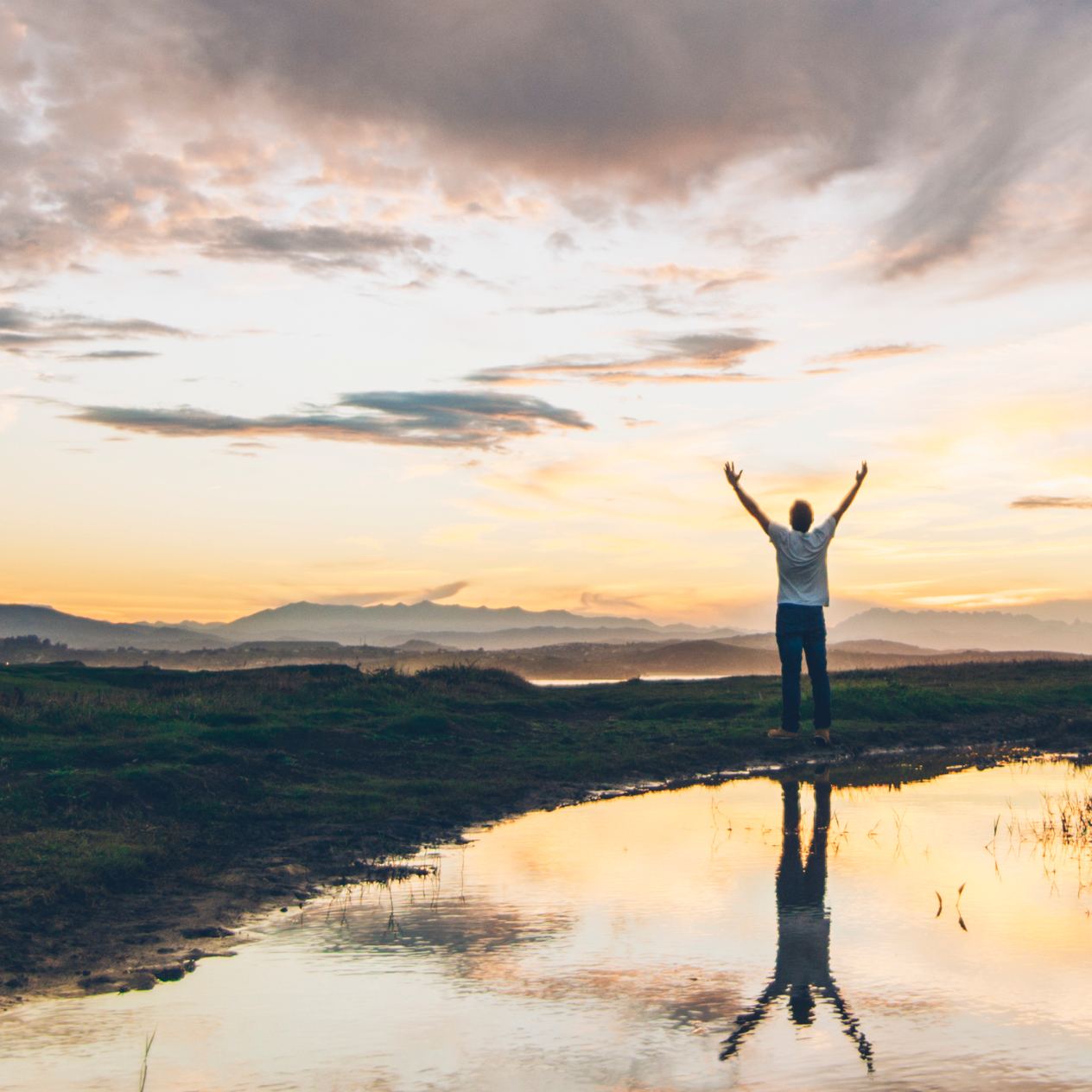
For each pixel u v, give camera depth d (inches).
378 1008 189.8
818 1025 175.9
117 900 278.4
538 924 248.5
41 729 553.0
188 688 824.9
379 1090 152.1
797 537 627.5
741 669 6171.3
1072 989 193.3
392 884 300.0
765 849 339.6
